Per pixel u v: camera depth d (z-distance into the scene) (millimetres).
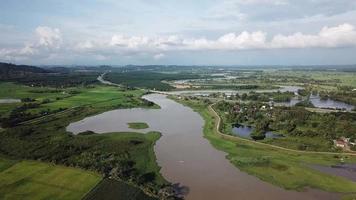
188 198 88812
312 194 91688
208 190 94062
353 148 129750
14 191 88375
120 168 100812
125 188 85438
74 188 89812
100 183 90312
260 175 104875
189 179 102062
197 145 139500
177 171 108625
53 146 129875
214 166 113500
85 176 97812
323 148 130750
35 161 111688
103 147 132625
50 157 114875
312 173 105688
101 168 102438
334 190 93875
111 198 80000
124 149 130375
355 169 110938
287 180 100812
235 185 97500
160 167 112250
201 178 102875
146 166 112688
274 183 98875
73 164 106812
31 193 87188
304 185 97438
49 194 86500
